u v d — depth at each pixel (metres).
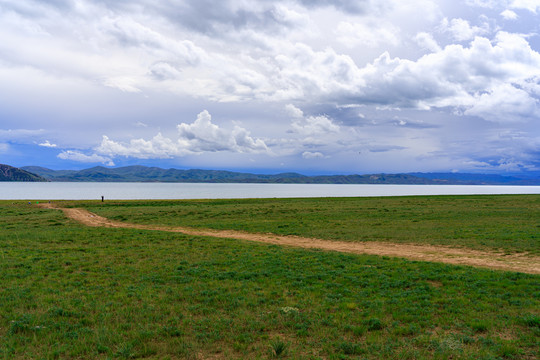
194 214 55.44
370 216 47.88
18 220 47.75
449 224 37.91
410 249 26.58
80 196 168.38
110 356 9.55
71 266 20.52
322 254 24.30
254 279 17.83
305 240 32.28
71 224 44.62
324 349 9.84
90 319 12.16
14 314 12.57
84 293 15.32
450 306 13.23
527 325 11.27
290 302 14.05
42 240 30.25
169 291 15.67
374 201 72.69
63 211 61.81
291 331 11.32
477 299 14.06
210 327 11.61
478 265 20.70
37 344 10.27
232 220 48.00
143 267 20.48
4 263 20.84
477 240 28.11
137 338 10.67
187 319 12.19
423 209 53.84
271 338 10.76
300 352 9.69
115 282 17.19
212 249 26.66
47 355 9.45
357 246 28.59
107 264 21.27
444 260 22.45
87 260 22.38
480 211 48.59
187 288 16.09
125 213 57.25
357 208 58.62
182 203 77.94
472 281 16.62
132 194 198.88
